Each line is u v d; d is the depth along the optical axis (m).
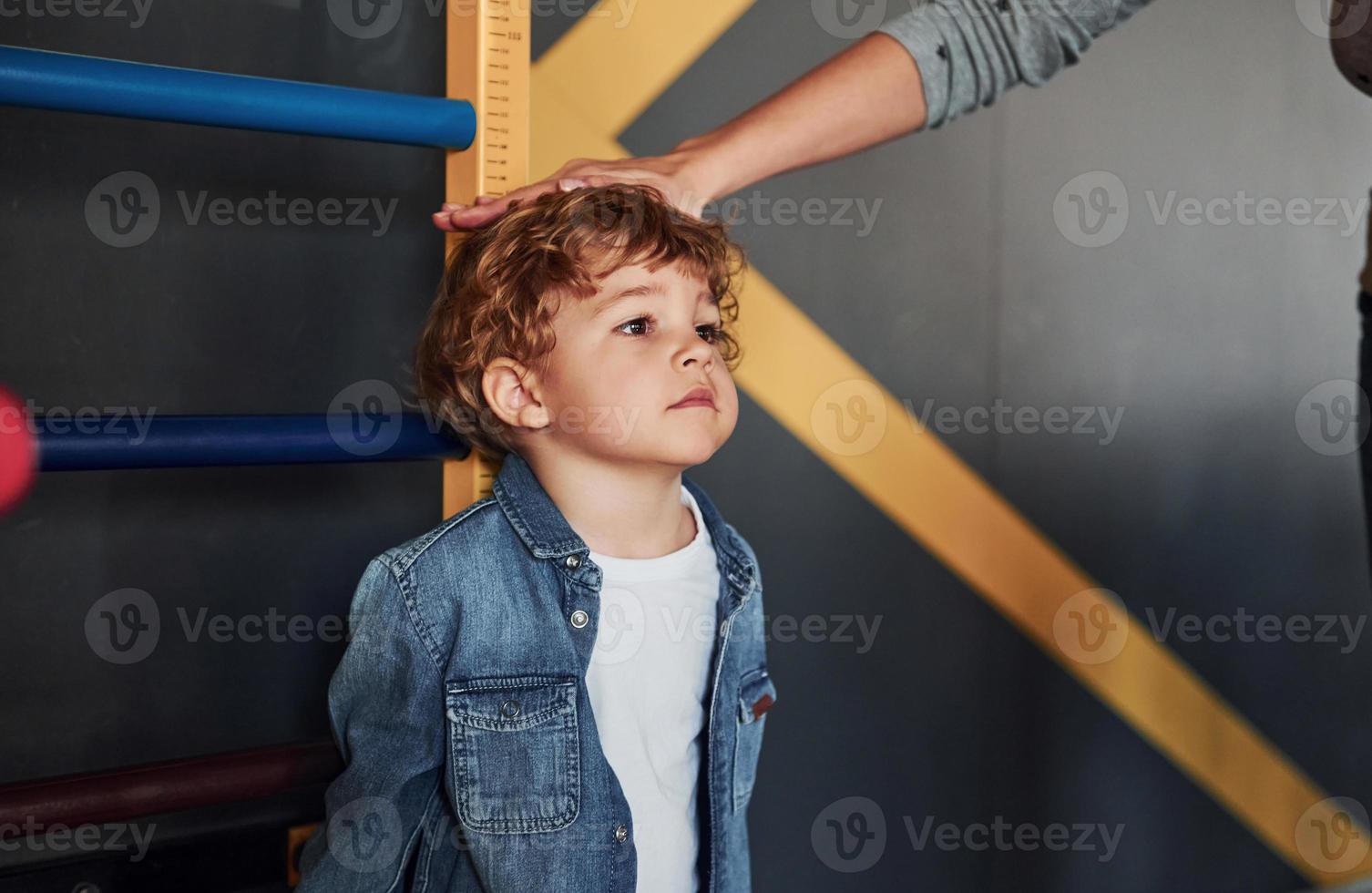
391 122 0.87
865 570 1.56
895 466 1.57
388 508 1.30
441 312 0.95
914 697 1.61
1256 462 1.82
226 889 1.04
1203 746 1.82
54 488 1.14
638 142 1.39
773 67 1.46
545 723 0.85
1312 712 1.90
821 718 1.55
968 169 1.57
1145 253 1.70
